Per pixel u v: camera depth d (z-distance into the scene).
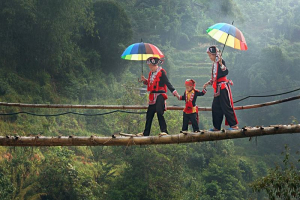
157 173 31.08
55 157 29.59
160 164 31.31
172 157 32.19
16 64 38.94
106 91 47.62
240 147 60.09
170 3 80.81
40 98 37.78
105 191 30.31
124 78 54.53
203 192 39.47
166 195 30.78
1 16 36.22
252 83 65.75
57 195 27.36
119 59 52.31
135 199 29.05
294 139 61.62
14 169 27.44
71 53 46.41
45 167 28.59
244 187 42.50
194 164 44.94
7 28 37.06
